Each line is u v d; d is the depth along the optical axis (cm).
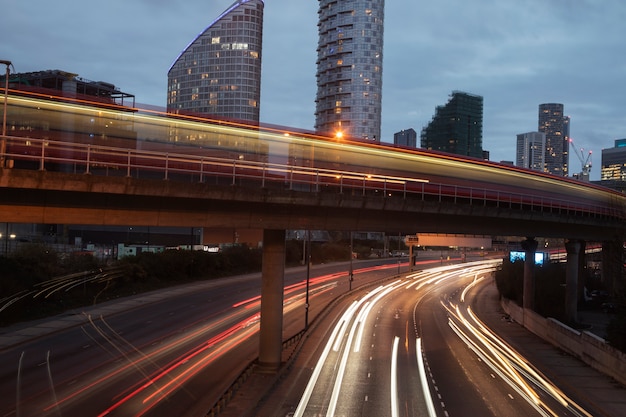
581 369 4144
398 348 4822
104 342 4506
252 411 2838
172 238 11225
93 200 2509
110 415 2688
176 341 4669
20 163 2973
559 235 5925
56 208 2395
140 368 3694
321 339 5128
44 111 3102
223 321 5738
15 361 3784
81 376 3428
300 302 7738
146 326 5316
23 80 7325
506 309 7756
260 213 3294
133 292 7544
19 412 2695
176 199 2844
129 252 9819
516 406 3052
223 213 3114
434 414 2850
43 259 6588
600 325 6744
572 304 6825
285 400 3072
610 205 7438
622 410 3028
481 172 5944
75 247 8931
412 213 4056
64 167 3162
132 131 3503
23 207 2314
